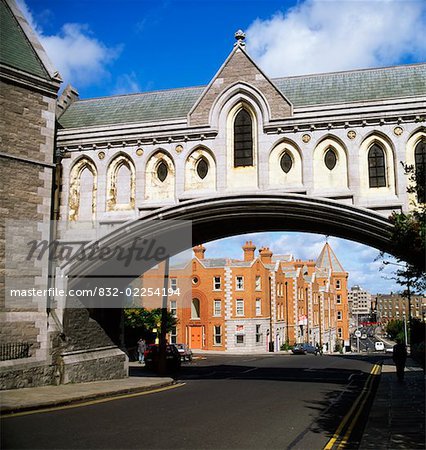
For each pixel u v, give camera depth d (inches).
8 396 596.7
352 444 399.2
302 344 2361.0
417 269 548.1
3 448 361.1
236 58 771.4
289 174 740.0
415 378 926.4
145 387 764.6
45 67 755.4
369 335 7224.4
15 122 707.4
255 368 1284.4
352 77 791.1
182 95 855.7
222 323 2349.9
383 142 713.0
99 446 373.4
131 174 796.6
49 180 737.6
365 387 812.0
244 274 2381.9
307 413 546.0
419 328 1469.0
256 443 397.7
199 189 768.3
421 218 530.0
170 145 781.9
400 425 461.7
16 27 776.3
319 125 730.2
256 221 887.7
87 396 628.4
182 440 400.5
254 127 757.3
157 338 1807.3
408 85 749.9
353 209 700.0
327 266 4266.7
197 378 997.8
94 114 868.0
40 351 713.6
